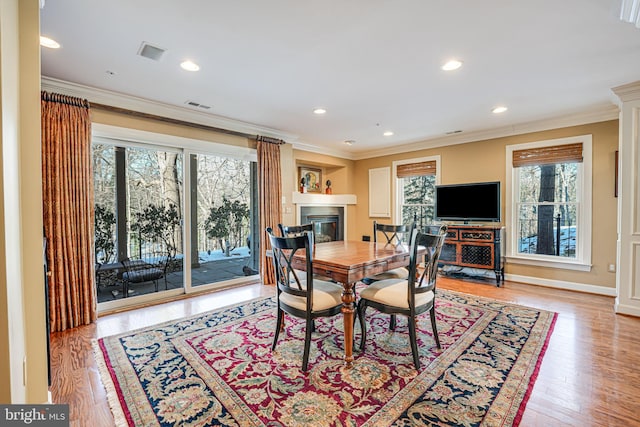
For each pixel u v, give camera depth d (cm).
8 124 99
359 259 231
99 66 250
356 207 670
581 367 205
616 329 269
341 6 175
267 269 452
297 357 222
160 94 314
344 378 194
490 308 329
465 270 495
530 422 154
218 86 294
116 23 191
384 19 188
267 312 321
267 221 454
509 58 240
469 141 491
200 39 211
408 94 316
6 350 91
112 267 341
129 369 206
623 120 301
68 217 282
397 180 600
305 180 602
